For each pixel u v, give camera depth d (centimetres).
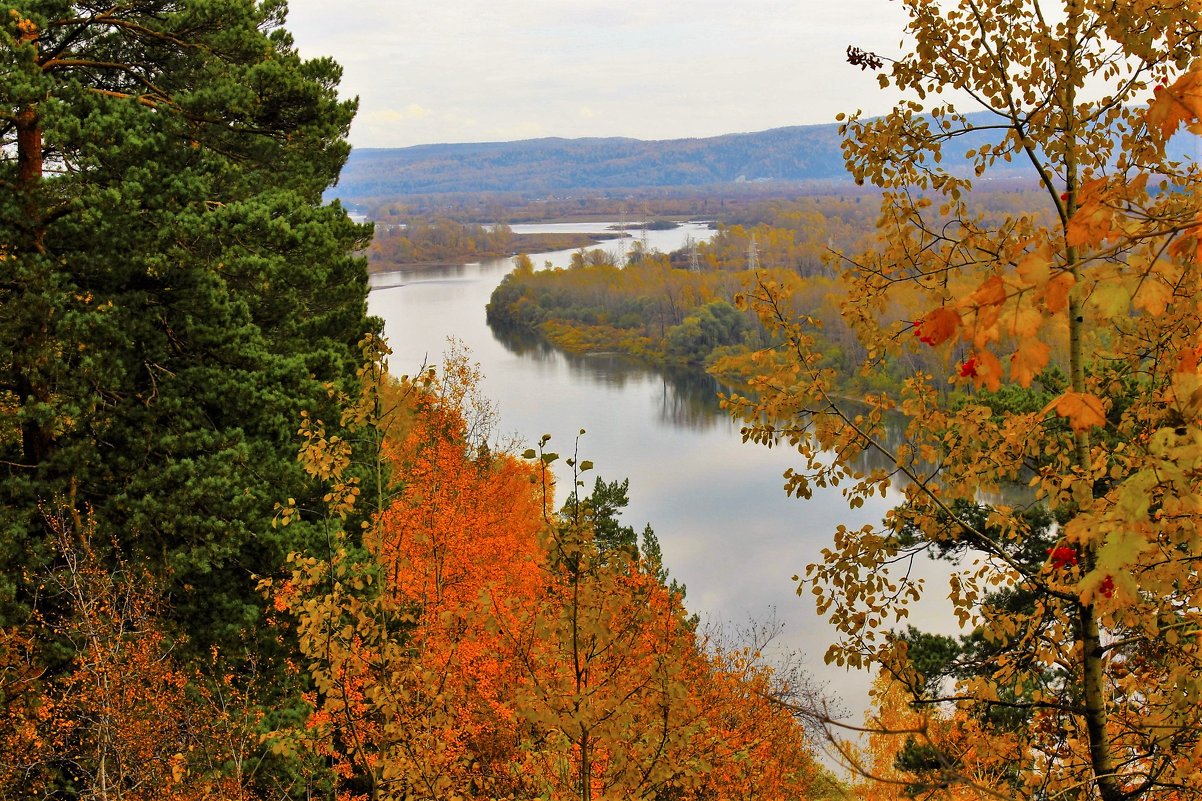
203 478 1312
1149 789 513
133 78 1571
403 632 1020
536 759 750
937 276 579
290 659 1351
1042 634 571
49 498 1268
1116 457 536
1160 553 376
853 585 609
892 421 5453
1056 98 521
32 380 1316
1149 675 571
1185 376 262
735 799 1304
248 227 1412
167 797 1006
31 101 1266
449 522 1398
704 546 5012
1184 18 466
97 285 1378
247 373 1448
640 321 11600
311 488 1462
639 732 694
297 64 1905
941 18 550
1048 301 232
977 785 366
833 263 612
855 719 2812
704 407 8212
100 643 1088
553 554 648
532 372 9619
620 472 6344
